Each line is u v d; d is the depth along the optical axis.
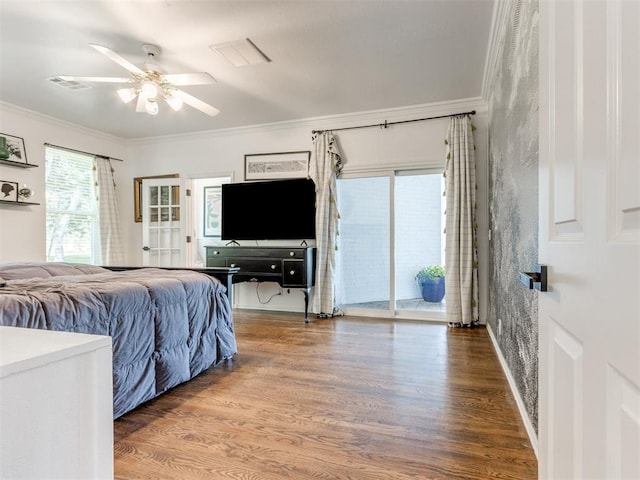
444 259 4.34
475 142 4.08
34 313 1.53
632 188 0.53
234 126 5.00
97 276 2.40
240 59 3.12
